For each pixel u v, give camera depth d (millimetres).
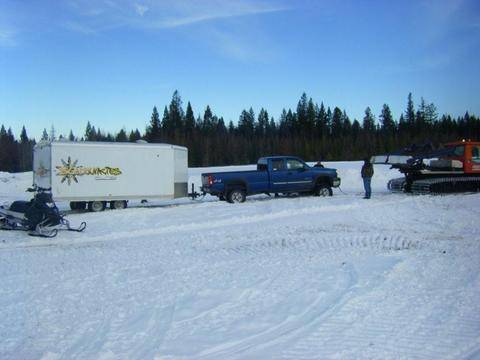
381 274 8055
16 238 12766
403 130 92500
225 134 86188
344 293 7012
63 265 9391
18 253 10742
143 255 10312
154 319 6098
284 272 8398
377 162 23141
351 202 18547
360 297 6785
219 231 13445
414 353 4879
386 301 6590
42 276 8492
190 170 43688
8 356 5031
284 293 7094
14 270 9016
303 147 82625
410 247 10594
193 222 14977
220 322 5941
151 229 13914
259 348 5098
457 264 8711
